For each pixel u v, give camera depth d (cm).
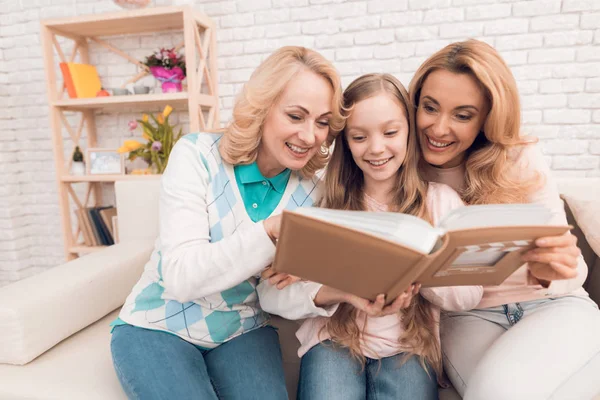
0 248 281
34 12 263
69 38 249
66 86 243
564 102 212
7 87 273
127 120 267
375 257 63
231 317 101
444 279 77
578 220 130
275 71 88
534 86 214
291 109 87
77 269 127
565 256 73
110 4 253
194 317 97
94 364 104
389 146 95
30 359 103
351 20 228
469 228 62
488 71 94
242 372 94
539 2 206
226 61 247
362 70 232
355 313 99
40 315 105
